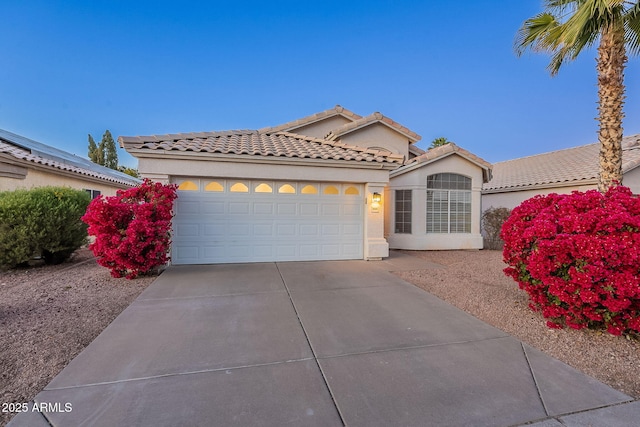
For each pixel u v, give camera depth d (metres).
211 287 7.43
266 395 3.19
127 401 3.05
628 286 4.21
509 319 5.52
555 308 5.01
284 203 10.79
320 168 10.79
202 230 10.12
